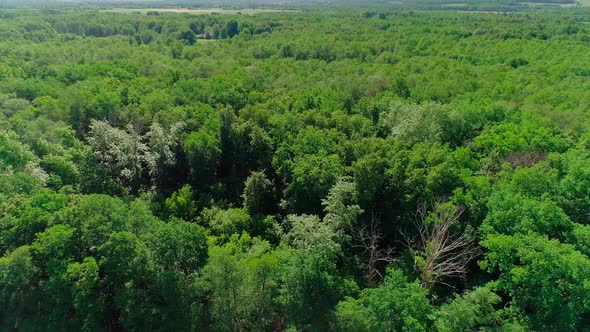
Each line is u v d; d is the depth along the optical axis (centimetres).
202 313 3734
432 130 5703
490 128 5812
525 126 5441
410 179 4653
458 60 9856
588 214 4066
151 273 3634
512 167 4847
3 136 4731
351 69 9562
